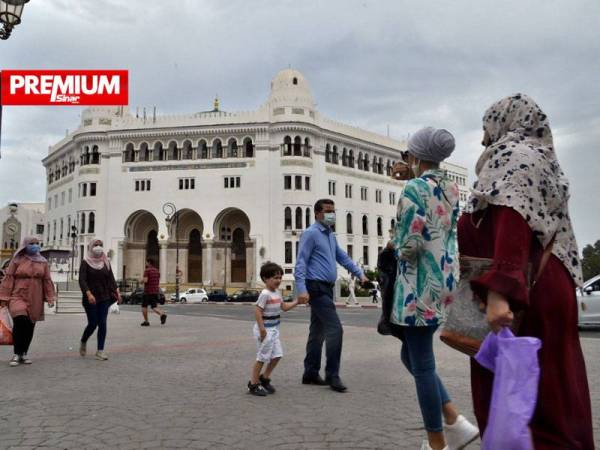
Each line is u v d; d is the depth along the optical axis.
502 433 2.21
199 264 63.94
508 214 2.46
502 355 2.30
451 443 4.09
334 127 65.06
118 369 8.45
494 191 2.52
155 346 11.68
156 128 62.56
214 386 7.04
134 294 49.53
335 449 4.35
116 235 62.22
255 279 58.41
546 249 2.58
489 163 2.67
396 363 8.98
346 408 5.77
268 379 6.66
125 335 14.37
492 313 2.35
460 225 2.90
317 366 7.21
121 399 6.25
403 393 6.54
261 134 60.44
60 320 20.48
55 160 76.25
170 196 61.75
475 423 5.05
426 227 3.94
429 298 3.90
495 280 2.35
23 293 8.96
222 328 16.80
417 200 3.93
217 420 5.28
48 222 76.75
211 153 61.69
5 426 5.08
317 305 6.98
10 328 8.66
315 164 61.72
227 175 60.75
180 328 16.81
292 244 58.34
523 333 2.54
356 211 66.25
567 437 2.40
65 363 9.12
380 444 4.48
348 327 16.89
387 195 71.56
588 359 9.31
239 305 45.44
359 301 45.53
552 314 2.51
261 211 59.38
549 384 2.44
